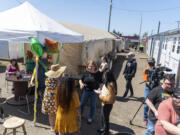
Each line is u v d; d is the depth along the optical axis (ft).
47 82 10.39
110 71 9.78
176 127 5.66
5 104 15.07
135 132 11.95
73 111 8.53
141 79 29.73
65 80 8.27
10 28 11.20
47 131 11.29
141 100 18.63
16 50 41.22
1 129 11.16
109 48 54.95
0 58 39.65
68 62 26.08
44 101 10.53
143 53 92.02
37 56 11.60
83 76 12.22
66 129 8.47
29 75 16.15
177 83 19.67
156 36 49.98
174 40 25.62
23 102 15.37
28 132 11.03
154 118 8.61
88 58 27.81
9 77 15.38
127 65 18.37
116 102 17.67
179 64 20.10
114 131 11.91
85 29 36.40
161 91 8.29
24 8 13.91
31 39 10.87
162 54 36.58
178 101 5.77
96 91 11.39
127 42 123.75
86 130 11.75
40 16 13.96
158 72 12.67
